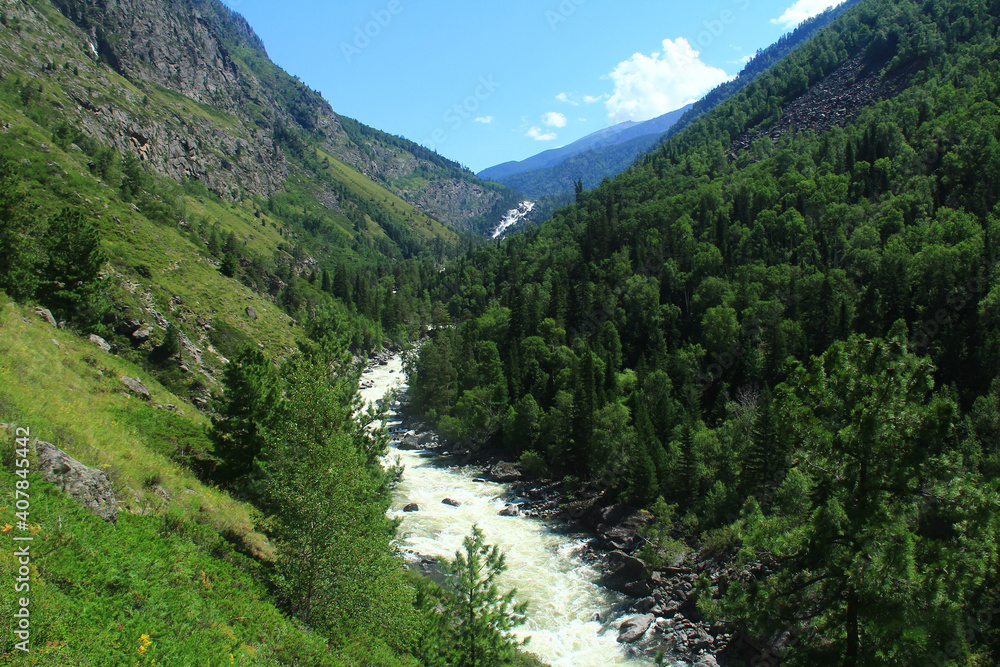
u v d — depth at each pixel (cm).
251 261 17612
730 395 8700
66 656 1074
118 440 2370
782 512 4000
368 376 12700
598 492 6462
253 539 2400
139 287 7194
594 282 13962
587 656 3847
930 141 14275
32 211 5041
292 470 2034
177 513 2088
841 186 13900
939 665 1565
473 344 11438
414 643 2267
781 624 1817
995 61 16725
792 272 11106
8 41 19250
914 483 1661
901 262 9381
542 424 7781
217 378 6638
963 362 7412
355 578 1998
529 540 5600
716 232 14038
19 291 4091
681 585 4531
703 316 10494
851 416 1738
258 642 1580
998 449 5344
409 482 7150
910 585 1577
